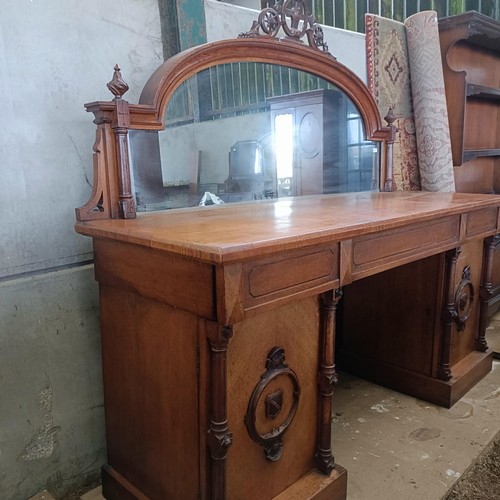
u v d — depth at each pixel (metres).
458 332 1.87
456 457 1.47
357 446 1.53
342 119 1.91
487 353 2.00
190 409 1.01
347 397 1.86
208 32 1.64
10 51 1.16
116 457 1.29
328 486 1.20
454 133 2.31
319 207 1.47
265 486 1.12
